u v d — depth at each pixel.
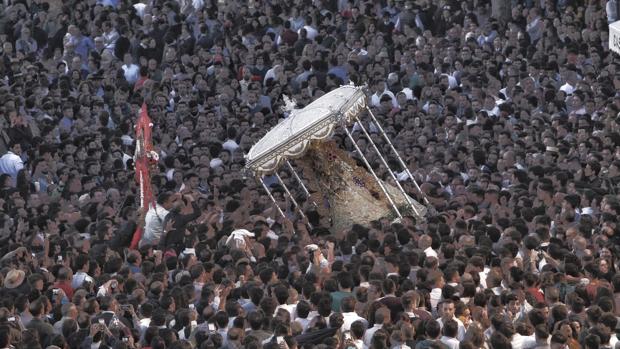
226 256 58.88
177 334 49.06
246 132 80.94
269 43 94.94
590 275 52.84
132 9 102.06
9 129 80.62
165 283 55.19
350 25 95.12
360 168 70.00
